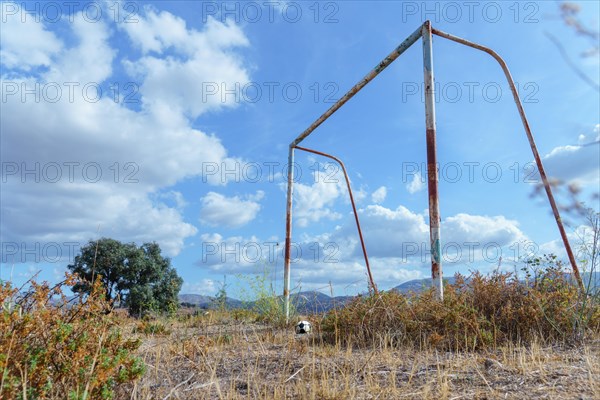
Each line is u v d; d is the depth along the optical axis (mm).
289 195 8938
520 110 6180
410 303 5680
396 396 3035
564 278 5582
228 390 3447
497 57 6469
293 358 4426
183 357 4586
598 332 4754
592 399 2664
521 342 4629
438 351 4551
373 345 4812
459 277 5785
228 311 9453
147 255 18125
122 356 3205
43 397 2660
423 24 6082
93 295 3471
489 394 2922
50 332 3041
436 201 5605
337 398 3082
